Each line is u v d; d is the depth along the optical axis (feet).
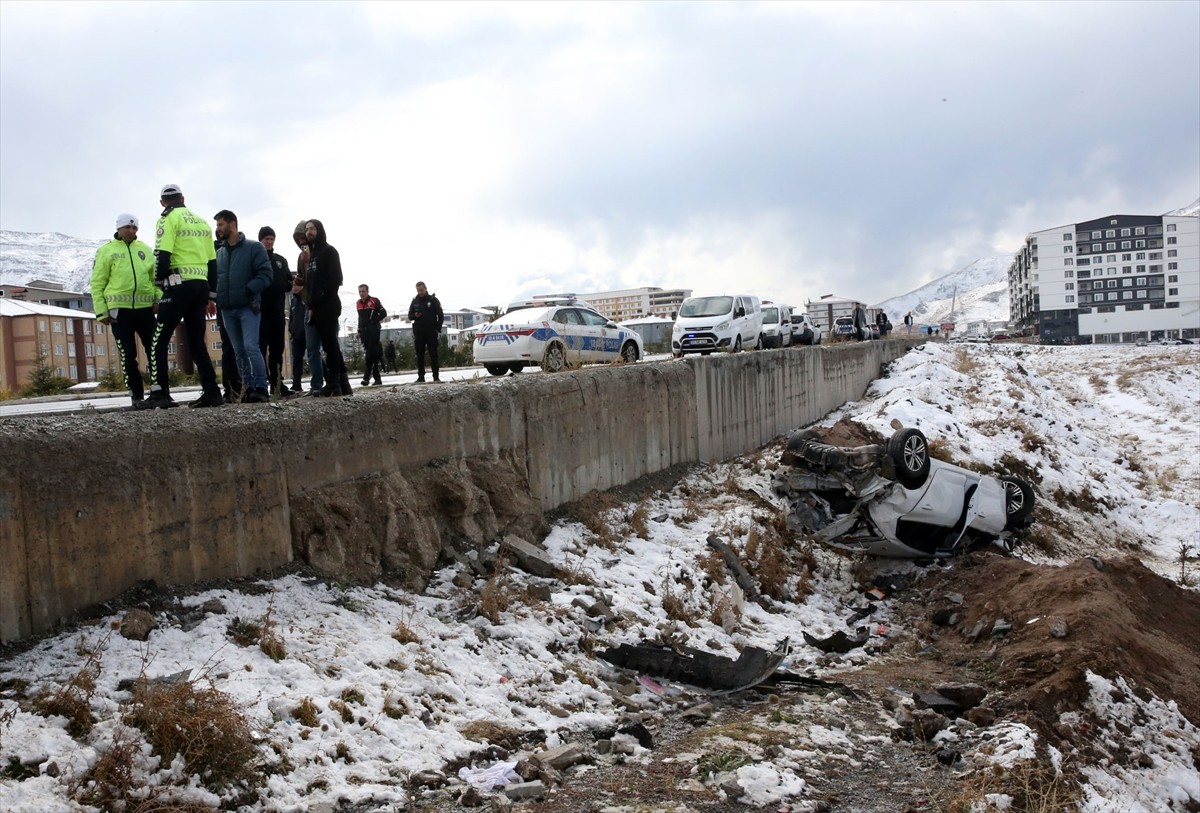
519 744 23.25
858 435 70.13
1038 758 25.36
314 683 21.89
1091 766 26.27
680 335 91.30
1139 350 181.98
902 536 45.01
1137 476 91.86
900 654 37.47
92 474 22.25
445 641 27.20
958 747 26.53
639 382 50.98
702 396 59.06
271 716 20.07
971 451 75.10
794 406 78.54
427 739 21.68
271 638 22.72
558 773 21.79
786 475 46.03
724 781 22.15
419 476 33.60
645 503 47.65
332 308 33.96
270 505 27.17
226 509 25.73
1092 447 95.30
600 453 46.75
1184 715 30.91
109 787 16.44
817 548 47.96
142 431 23.70
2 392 72.23
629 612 34.35
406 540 31.53
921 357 125.39
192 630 22.58
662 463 53.72
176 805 16.80
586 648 30.68
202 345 30.12
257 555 26.66
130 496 23.13
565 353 65.82
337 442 30.01
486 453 37.88
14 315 189.98
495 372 66.44
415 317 56.90
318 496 28.91
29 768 16.37
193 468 24.84
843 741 26.37
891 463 44.06
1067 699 29.60
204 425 25.45
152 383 32.78
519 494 38.45
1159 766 27.76
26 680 19.08
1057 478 76.84
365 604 27.78
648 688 29.58
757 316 99.30
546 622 30.94
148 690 18.78
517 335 63.46
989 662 34.37
